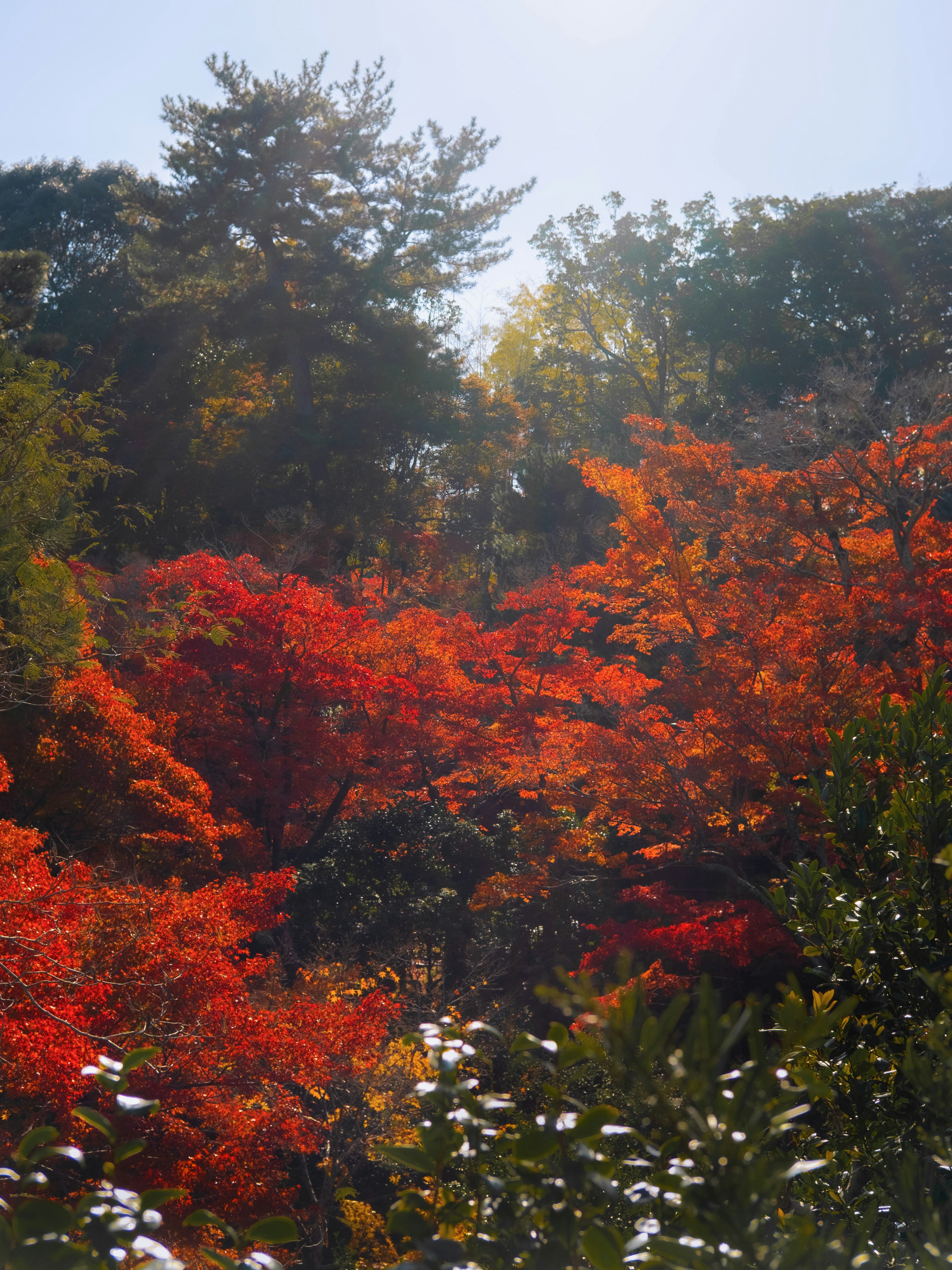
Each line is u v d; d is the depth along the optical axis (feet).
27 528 34.58
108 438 133.80
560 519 135.33
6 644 35.96
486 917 72.28
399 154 143.95
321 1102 51.52
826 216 157.99
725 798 59.31
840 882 13.24
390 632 86.69
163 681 72.08
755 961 64.95
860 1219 9.09
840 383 69.92
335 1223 52.08
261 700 77.92
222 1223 5.69
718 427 152.05
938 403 69.56
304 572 130.00
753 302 158.71
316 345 145.59
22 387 34.45
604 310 187.73
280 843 78.28
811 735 54.03
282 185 135.74
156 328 136.87
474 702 83.15
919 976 11.25
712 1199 4.98
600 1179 5.47
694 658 86.12
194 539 134.41
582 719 85.61
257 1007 52.01
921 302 155.33
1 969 32.50
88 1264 5.06
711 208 172.04
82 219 171.01
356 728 90.53
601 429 182.70
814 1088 6.05
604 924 72.84
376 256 141.49
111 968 38.19
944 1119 7.23
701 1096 4.79
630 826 66.39
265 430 141.38
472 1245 5.63
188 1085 38.22
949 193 156.76
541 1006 68.54
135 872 49.80
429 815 80.23
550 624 83.56
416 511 157.28
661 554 70.03
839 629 57.41
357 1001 61.52
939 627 58.65
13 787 57.21
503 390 184.34
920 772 13.42
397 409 144.56
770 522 67.77
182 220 135.23
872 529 72.69
